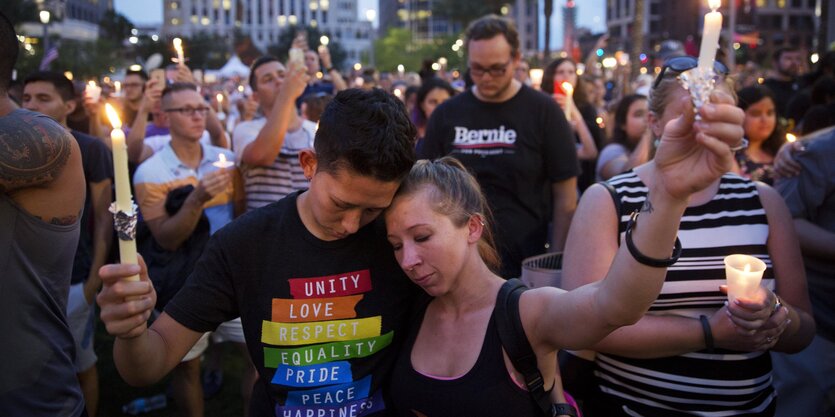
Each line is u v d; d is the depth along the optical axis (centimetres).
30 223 178
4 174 168
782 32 7694
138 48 4744
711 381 204
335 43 9581
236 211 405
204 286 182
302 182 399
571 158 375
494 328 171
